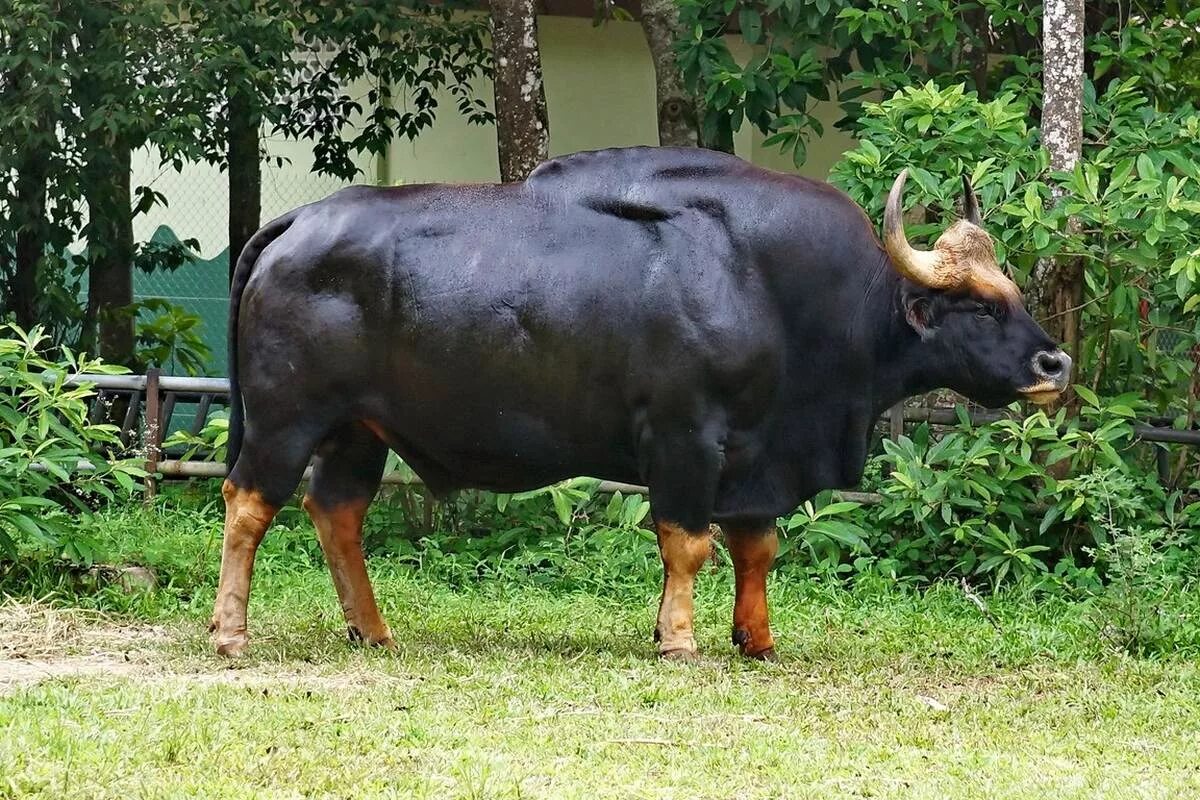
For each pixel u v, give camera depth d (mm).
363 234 9195
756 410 9086
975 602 11266
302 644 9383
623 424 9141
